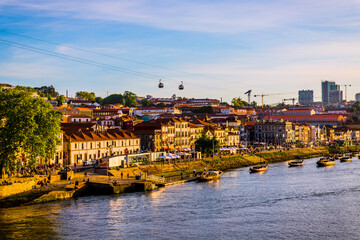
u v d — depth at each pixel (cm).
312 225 9412
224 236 8619
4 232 8650
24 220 9506
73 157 16550
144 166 16400
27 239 8256
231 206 11106
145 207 10844
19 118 11175
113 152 18862
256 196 12438
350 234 8800
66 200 11588
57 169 14225
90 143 17488
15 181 11438
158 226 9231
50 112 12000
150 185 13312
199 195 12488
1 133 11238
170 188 13738
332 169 19662
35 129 11456
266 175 17275
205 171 16162
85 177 13462
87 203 11231
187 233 8781
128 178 14262
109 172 14575
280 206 11156
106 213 10206
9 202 10681
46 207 10681
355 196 12488
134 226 9200
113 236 8531
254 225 9394
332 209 10869
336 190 13475
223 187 13962
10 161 11294
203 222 9569
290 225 9406
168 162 18012
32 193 11306
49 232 8694
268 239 8475
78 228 8994
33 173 12788
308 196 12488
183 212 10412
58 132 12069
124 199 11800
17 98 11475
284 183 14900
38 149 11300
